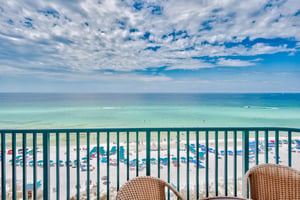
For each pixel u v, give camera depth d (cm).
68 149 200
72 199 548
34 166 197
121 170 891
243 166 215
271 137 1756
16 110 3641
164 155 1177
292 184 158
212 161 1024
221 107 4422
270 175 165
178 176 211
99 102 5778
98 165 203
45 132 196
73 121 2620
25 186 195
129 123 2530
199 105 4891
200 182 685
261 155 1091
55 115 3059
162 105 4894
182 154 1195
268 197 162
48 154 199
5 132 194
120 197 144
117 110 3744
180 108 4172
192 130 211
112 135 2058
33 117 2877
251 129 212
